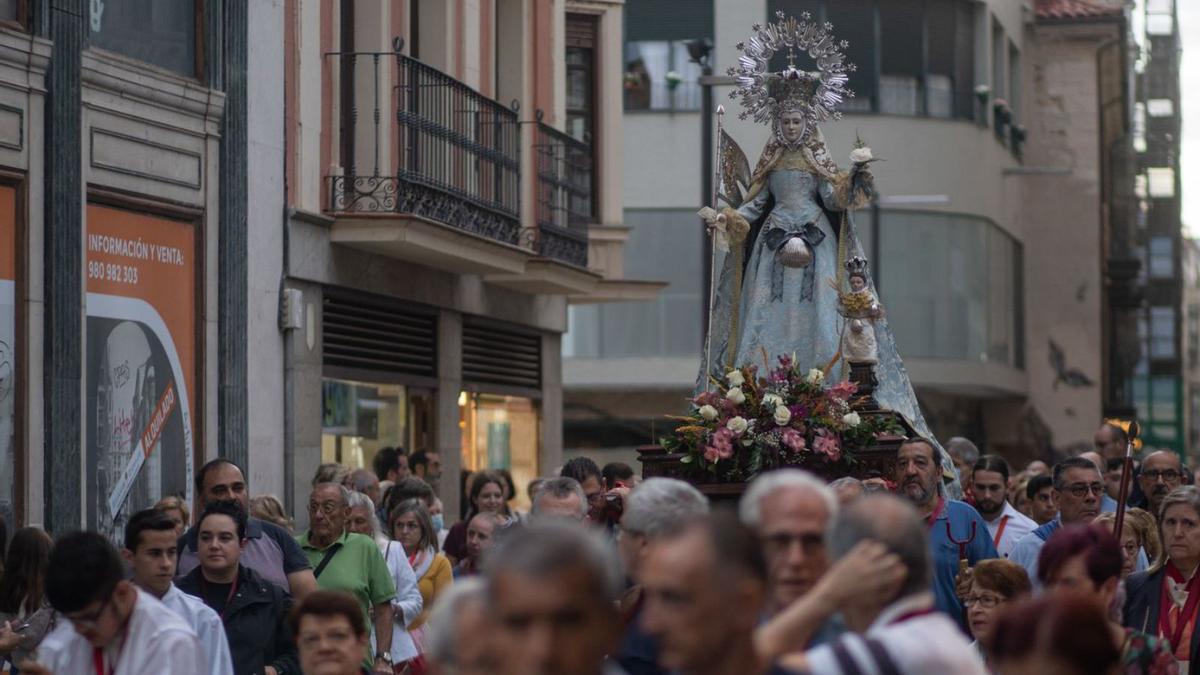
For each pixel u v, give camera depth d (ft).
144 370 59.36
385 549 47.37
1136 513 43.80
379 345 77.20
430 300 81.30
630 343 151.94
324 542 44.34
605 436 154.40
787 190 58.18
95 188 56.75
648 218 152.15
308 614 26.91
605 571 16.89
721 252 58.59
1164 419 231.71
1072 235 188.44
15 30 52.70
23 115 53.16
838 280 57.72
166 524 32.86
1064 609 19.52
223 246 63.72
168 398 60.70
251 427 65.41
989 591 30.37
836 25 153.58
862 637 19.58
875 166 155.12
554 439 99.04
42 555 36.70
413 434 81.30
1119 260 201.77
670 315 152.05
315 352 70.54
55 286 54.03
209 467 44.91
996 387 168.55
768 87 58.65
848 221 58.08
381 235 71.31
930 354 157.79
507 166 83.71
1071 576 26.55
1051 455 187.83
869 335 54.95
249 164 65.26
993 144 167.84
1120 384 210.79
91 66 56.24
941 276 158.51
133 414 58.75
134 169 58.90
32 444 53.06
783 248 57.21
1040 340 188.96
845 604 20.06
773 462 48.96
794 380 49.73
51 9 54.13
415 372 81.00
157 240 60.44
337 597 27.02
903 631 19.62
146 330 59.62
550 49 94.89
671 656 18.21
